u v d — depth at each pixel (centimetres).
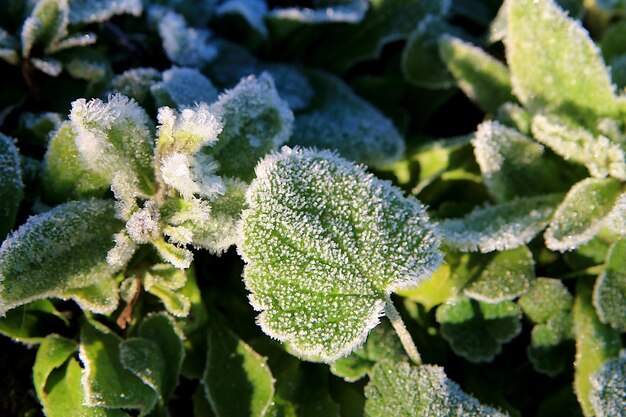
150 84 22
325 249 19
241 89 21
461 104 26
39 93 23
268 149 21
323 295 19
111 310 20
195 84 22
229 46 25
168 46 23
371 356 21
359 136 23
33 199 21
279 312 19
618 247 22
